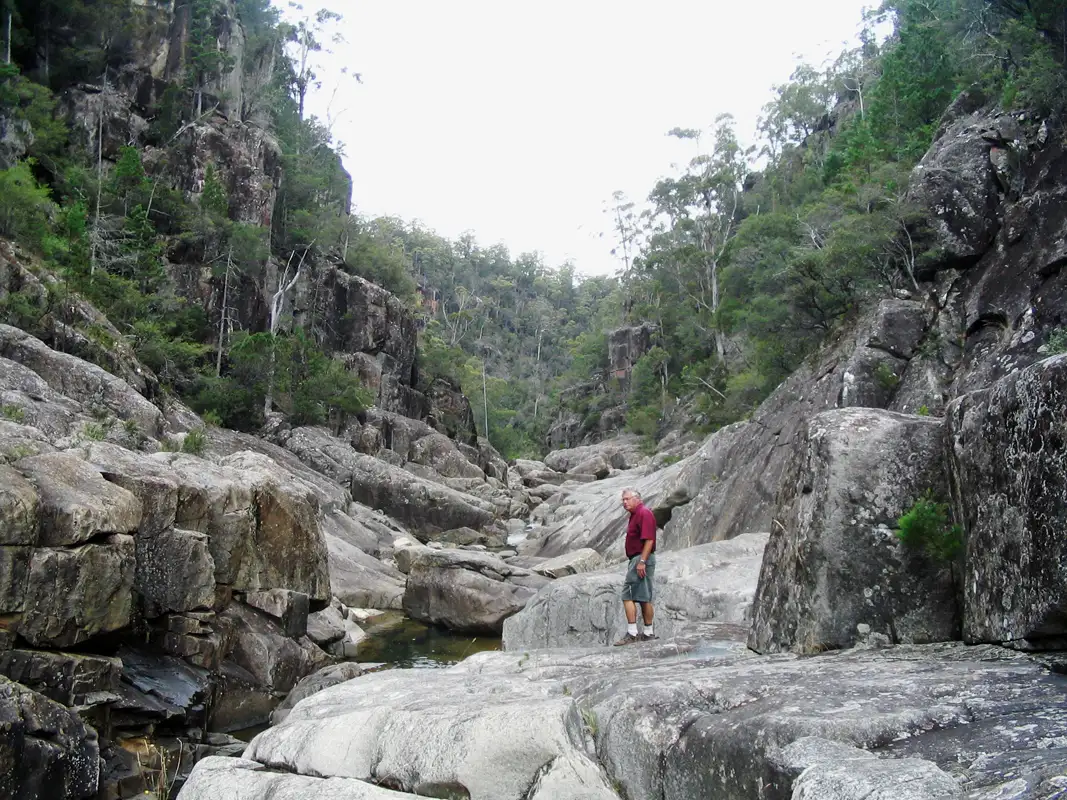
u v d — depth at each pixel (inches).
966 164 954.1
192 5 2335.1
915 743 168.7
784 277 1268.5
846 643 274.4
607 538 1046.4
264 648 521.0
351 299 2421.3
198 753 425.1
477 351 4370.1
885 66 1577.3
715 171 2787.9
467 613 748.6
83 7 2133.4
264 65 2662.4
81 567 401.7
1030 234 853.2
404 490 1465.3
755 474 861.2
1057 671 203.3
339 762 233.1
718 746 185.8
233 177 2102.6
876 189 1123.9
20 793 317.1
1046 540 212.4
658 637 402.6
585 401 3415.4
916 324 893.8
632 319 3400.6
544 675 292.0
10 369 848.3
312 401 1819.6
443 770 208.4
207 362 1806.1
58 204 1713.8
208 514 531.8
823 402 871.1
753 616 324.8
